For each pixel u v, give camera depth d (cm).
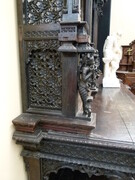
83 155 69
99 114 91
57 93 69
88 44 64
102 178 111
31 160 75
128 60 250
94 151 66
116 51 158
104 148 64
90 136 66
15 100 69
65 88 67
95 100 120
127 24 281
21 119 68
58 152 71
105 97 128
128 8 275
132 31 282
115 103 113
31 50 68
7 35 60
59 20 62
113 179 97
